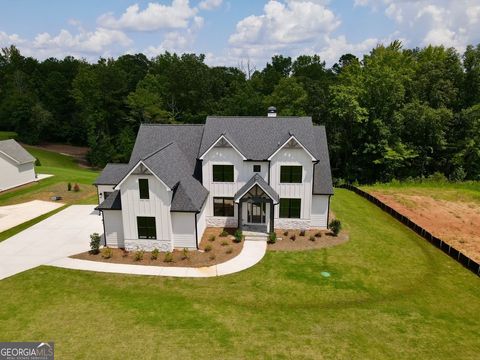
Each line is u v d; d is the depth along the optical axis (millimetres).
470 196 49781
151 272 24625
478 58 62156
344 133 67812
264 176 31969
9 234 31859
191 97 80000
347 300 21672
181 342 16859
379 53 72562
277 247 29109
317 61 110438
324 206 32781
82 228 33312
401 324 19125
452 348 17203
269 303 21016
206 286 22812
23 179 49031
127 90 88062
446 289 23531
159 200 27062
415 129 61875
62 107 101500
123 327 17984
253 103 77125
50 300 20656
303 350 16547
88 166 81812
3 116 98062
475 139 60531
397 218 38062
